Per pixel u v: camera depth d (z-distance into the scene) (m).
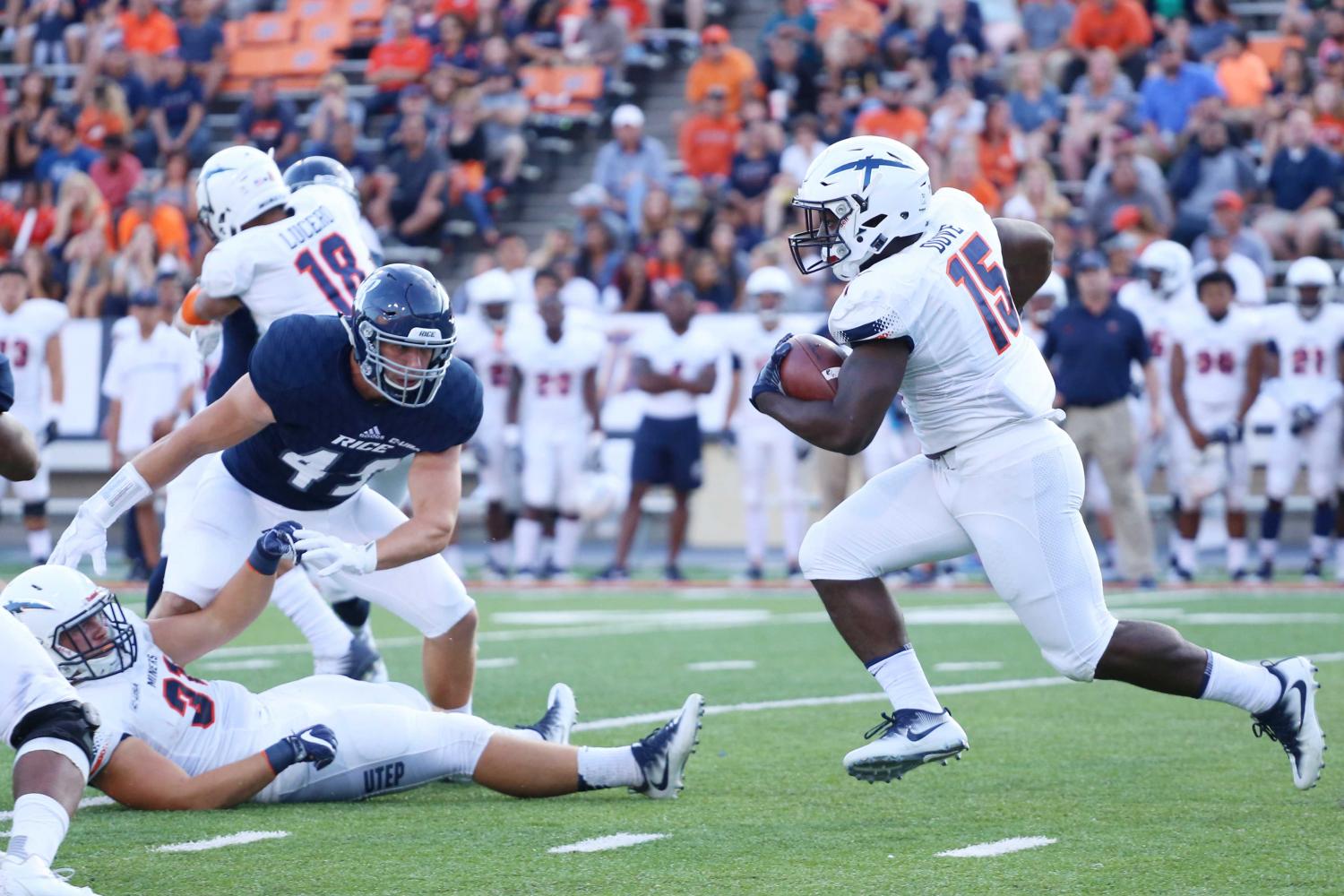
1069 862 11.91
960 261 13.23
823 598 14.00
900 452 35.75
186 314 18.22
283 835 12.76
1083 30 47.69
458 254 49.91
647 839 12.70
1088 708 19.25
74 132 50.28
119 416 36.94
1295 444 35.78
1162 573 38.75
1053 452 13.34
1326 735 17.09
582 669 22.95
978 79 47.25
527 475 37.62
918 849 12.35
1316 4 49.38
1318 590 34.03
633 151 47.22
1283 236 42.62
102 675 13.38
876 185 13.13
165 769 13.44
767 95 49.06
